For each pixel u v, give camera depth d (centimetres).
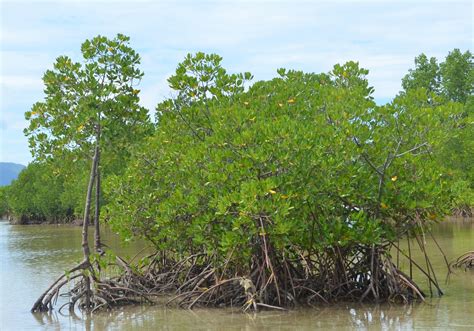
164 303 1680
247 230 1470
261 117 1550
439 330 1244
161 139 1827
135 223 1798
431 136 1492
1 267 2669
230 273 1611
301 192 1429
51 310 1659
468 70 5909
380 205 1537
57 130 1761
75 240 4231
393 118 1521
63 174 1866
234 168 1459
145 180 1792
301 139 1423
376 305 1516
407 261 2259
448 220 4412
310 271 1584
